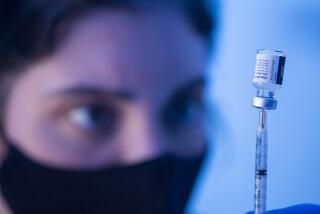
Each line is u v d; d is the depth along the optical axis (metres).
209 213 1.41
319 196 1.51
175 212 1.38
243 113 1.40
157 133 1.33
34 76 1.25
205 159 1.39
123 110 1.31
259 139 1.19
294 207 1.37
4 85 1.24
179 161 1.36
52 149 1.28
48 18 1.24
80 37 1.26
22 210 1.29
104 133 1.30
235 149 1.40
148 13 1.29
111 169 1.32
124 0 1.28
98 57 1.27
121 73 1.29
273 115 1.45
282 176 1.49
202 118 1.37
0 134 1.25
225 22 1.36
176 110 1.34
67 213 1.31
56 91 1.26
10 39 1.23
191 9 1.33
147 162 1.34
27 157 1.27
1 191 1.27
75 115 1.28
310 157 1.49
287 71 1.44
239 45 1.38
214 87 1.37
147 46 1.30
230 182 1.41
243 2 1.37
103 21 1.27
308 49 1.44
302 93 1.46
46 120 1.27
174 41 1.32
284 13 1.41
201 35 1.34
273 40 1.41
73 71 1.27
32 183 1.28
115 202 1.33
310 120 1.47
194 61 1.34
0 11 1.22
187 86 1.34
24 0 1.23
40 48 1.24
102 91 1.28
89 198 1.32
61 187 1.30
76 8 1.25
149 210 1.35
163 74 1.32
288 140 1.47
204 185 1.40
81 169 1.30
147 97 1.31
